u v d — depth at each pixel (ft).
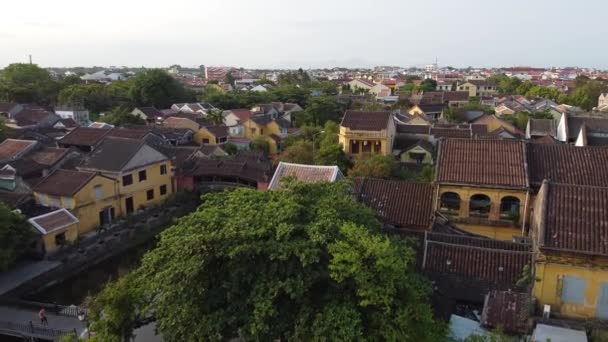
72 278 115.24
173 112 304.71
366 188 105.81
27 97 325.42
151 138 201.16
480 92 482.28
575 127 178.29
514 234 96.48
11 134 203.51
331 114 286.87
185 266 52.80
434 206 99.66
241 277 53.47
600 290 64.49
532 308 65.77
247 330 51.83
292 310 53.57
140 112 291.38
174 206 159.74
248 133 259.39
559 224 68.18
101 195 136.56
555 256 65.46
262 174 165.48
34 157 167.32
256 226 55.42
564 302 66.18
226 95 362.53
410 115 265.13
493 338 52.95
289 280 51.29
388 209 100.58
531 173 97.45
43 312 83.71
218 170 168.45
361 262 50.57
